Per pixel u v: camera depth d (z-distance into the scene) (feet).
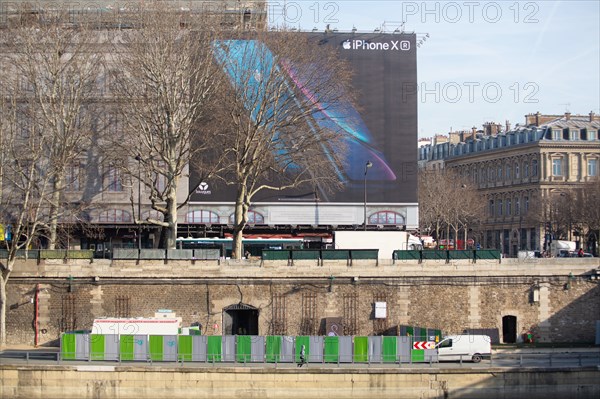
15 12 346.74
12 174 320.91
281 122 324.39
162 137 306.14
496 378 245.04
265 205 389.19
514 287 294.87
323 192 387.96
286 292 289.74
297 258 292.40
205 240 369.09
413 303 291.58
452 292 292.40
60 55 321.32
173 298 289.12
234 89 326.03
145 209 370.73
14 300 289.53
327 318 289.12
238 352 255.29
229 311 291.58
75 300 288.71
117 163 329.72
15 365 246.88
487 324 293.43
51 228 310.86
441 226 629.10
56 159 296.92
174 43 317.63
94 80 328.90
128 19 355.56
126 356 256.32
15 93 305.53
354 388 244.01
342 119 382.01
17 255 290.35
